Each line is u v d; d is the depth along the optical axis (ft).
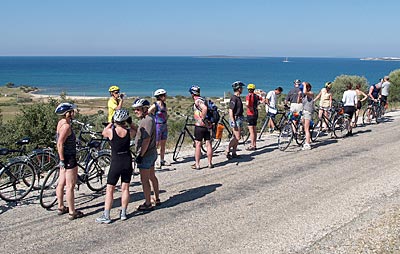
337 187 27.12
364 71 591.37
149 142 22.29
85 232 19.99
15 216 22.12
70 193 21.53
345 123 46.44
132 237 19.36
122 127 21.06
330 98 45.57
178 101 207.82
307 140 39.99
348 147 40.78
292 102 41.11
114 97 31.27
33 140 38.88
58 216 22.12
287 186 27.48
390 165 32.94
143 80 443.32
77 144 25.96
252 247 18.24
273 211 22.71
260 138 45.98
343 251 17.65
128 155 21.27
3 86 361.92
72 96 263.49
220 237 19.30
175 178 29.58
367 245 18.08
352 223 20.76
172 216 22.06
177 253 17.71
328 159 35.58
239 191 26.43
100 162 26.50
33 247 18.35
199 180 29.04
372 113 57.47
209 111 32.22
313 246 18.24
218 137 35.17
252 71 645.92
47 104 44.39
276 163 34.24
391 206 23.08
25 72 631.15
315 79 417.28
